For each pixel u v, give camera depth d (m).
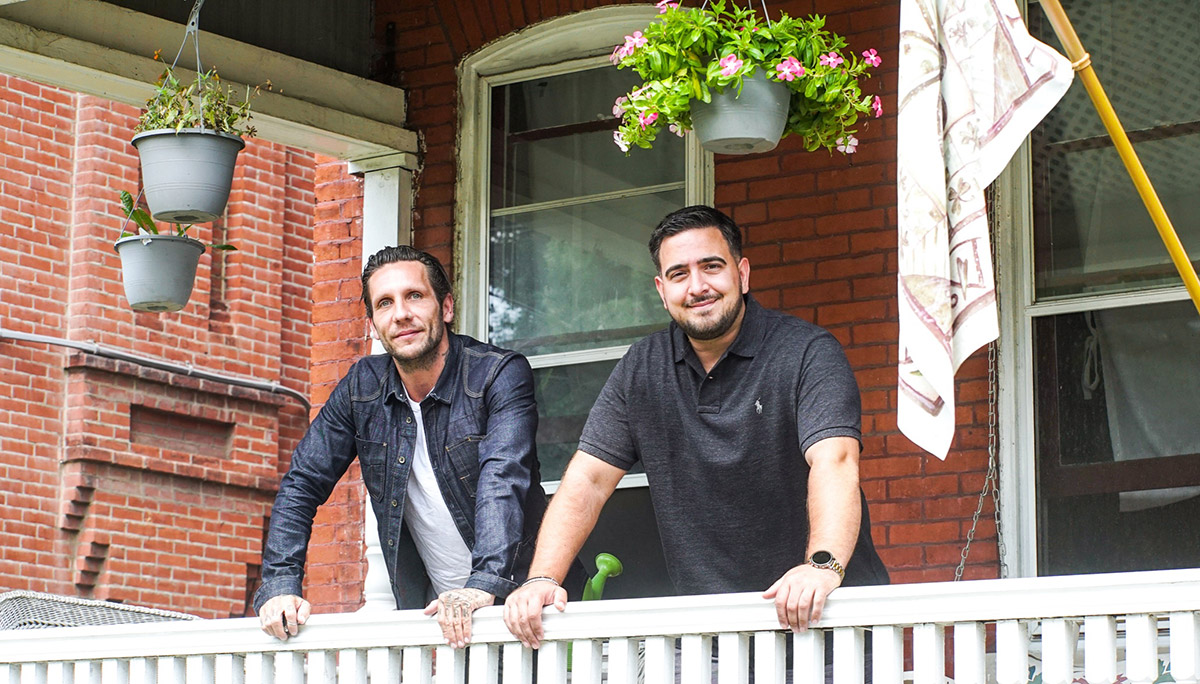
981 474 5.82
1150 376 5.72
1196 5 5.86
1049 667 3.46
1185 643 3.34
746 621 3.71
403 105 7.09
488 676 3.97
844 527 3.75
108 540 11.16
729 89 4.73
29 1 5.96
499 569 4.13
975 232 3.66
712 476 4.20
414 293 4.50
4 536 10.82
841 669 3.62
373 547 6.89
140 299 6.22
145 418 11.52
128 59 6.20
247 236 12.16
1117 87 5.95
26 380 11.05
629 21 6.68
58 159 11.42
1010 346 5.86
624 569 6.43
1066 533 5.74
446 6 7.06
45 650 4.45
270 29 6.78
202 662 4.29
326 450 4.66
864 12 6.26
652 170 6.72
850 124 4.93
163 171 5.80
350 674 4.13
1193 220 5.78
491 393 4.55
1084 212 5.91
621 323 6.70
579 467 4.27
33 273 11.16
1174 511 5.62
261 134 6.79
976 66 3.73
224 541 11.76
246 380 11.92
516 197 6.96
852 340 6.09
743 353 4.18
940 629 3.60
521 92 7.02
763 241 6.32
